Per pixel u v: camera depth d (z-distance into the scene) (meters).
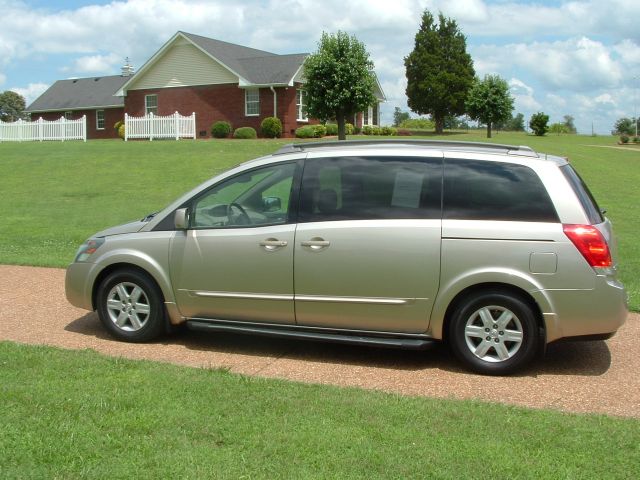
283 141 33.12
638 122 65.75
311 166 5.98
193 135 37.12
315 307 5.82
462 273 5.47
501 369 5.48
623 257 11.47
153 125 36.91
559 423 4.32
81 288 6.54
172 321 6.33
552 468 3.68
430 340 5.67
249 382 5.03
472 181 5.61
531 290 5.35
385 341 5.68
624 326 7.13
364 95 31.09
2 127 40.97
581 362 5.91
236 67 39.12
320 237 5.75
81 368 5.29
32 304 7.82
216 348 6.26
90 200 18.88
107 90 51.03
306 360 5.92
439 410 4.52
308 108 32.00
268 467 3.66
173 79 41.38
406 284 5.58
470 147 5.82
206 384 4.95
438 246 5.50
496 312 5.52
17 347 5.83
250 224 6.04
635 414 4.67
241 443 3.96
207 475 3.57
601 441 4.03
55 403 4.50
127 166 24.84
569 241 5.33
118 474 3.58
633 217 16.66
